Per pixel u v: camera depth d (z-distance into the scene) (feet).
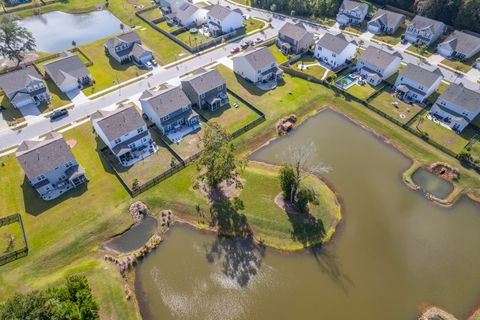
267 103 274.57
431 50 339.16
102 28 398.62
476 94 241.76
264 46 323.98
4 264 172.14
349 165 228.84
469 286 169.99
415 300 164.76
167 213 199.00
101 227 190.49
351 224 195.62
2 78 266.16
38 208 197.36
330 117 267.18
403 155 236.22
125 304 160.45
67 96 281.13
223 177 188.03
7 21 306.55
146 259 179.52
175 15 389.39
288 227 191.52
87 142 239.30
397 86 282.36
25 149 208.44
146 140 236.22
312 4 400.47
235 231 191.11
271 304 162.81
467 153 224.53
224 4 438.81
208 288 168.04
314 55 331.77
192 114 252.21
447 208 204.54
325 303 163.43
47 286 163.22
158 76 304.30
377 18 367.45
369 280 171.73
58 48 362.74
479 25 349.82
